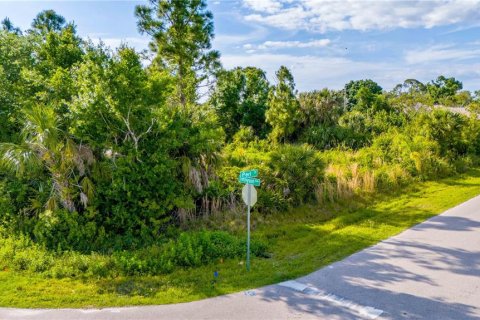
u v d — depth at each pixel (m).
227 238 10.66
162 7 17.97
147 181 11.48
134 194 11.27
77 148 11.31
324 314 6.87
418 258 9.48
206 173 13.48
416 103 34.19
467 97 35.19
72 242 10.65
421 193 16.56
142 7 17.98
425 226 12.12
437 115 23.14
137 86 11.05
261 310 7.07
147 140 11.71
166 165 11.44
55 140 10.88
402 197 16.00
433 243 10.55
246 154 17.80
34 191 11.86
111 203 11.43
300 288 7.95
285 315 6.86
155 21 18.05
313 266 9.12
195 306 7.29
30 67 16.52
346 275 8.56
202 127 13.13
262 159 16.11
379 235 11.36
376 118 31.28
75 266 9.11
